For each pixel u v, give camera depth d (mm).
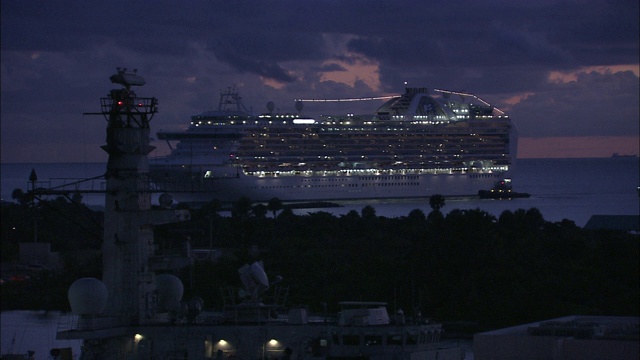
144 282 106938
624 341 91875
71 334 100875
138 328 104312
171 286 108625
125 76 108812
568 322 103625
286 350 100125
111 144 107938
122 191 107562
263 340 102375
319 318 113062
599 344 92000
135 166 108062
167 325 104812
